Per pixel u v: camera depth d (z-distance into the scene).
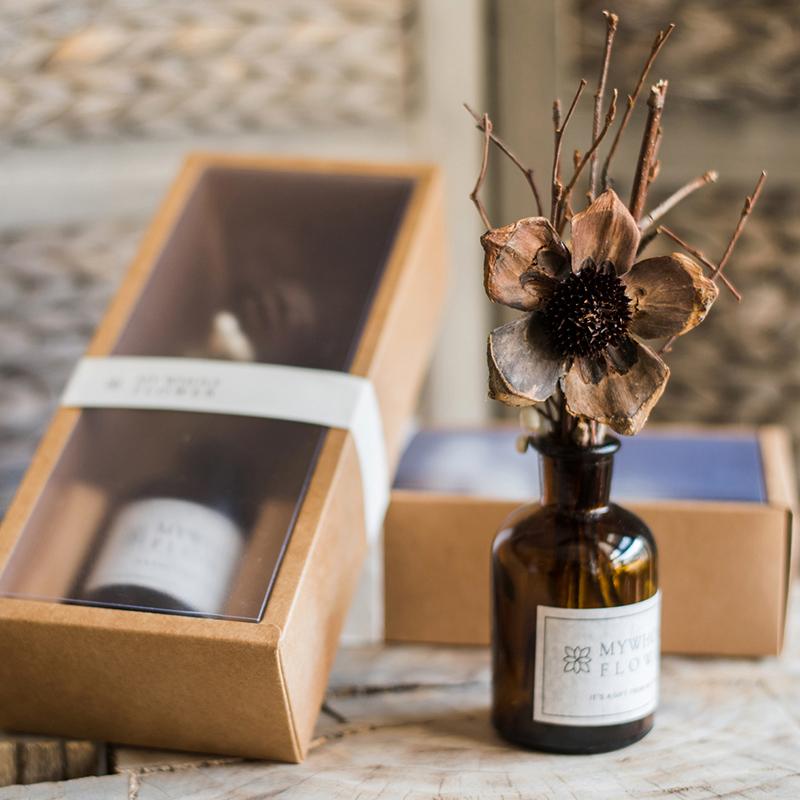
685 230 1.13
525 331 0.55
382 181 0.82
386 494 0.75
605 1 1.09
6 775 0.66
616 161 1.12
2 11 0.91
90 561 0.64
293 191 0.83
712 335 1.15
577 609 0.61
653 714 0.65
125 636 0.59
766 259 1.12
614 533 0.62
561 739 0.63
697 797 0.59
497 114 1.16
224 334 0.74
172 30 1.00
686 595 0.75
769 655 0.75
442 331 1.20
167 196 0.84
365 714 0.70
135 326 0.76
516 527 0.63
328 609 0.66
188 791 0.60
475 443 0.87
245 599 0.61
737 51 1.08
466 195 1.16
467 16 1.11
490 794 0.60
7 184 0.95
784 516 0.73
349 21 1.08
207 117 1.03
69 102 0.96
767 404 1.16
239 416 0.70
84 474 0.69
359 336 0.73
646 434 0.87
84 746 0.67
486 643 0.78
